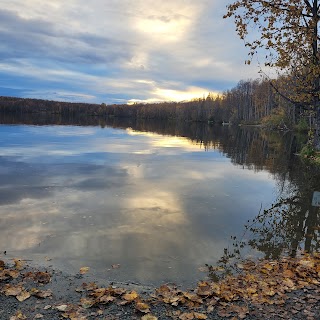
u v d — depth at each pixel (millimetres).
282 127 66812
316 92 16641
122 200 10406
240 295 4875
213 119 117812
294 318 4273
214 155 23109
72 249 6660
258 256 6691
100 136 36188
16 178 12992
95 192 11281
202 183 13539
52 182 12547
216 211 9680
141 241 7203
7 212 8852
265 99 92938
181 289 5211
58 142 27344
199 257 6520
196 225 8391
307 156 22781
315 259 6418
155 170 16109
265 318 4277
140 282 5422
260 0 13172
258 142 35812
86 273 5656
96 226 8016
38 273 5422
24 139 28609
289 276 5574
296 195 11945
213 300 4699
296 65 15727
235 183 13820
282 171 17203
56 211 9070
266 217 9312
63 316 4203
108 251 6617
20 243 6883
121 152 22562
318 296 4859
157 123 93250
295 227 8555
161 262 6215
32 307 4426
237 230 8180
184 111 137375
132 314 4340
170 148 26766
